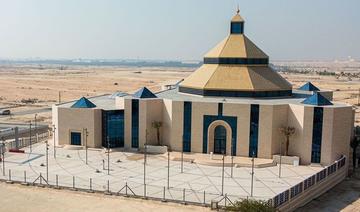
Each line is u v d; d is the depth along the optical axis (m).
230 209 49.03
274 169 71.50
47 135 100.00
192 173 68.56
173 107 80.19
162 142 83.38
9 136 96.06
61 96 196.50
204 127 78.75
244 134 76.69
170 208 53.19
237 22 93.38
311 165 73.75
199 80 90.56
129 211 52.06
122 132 84.19
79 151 81.50
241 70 88.06
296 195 58.06
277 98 86.81
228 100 82.56
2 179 63.75
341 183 70.94
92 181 63.56
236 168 71.81
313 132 73.81
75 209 52.50
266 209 47.81
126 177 65.94
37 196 57.12
